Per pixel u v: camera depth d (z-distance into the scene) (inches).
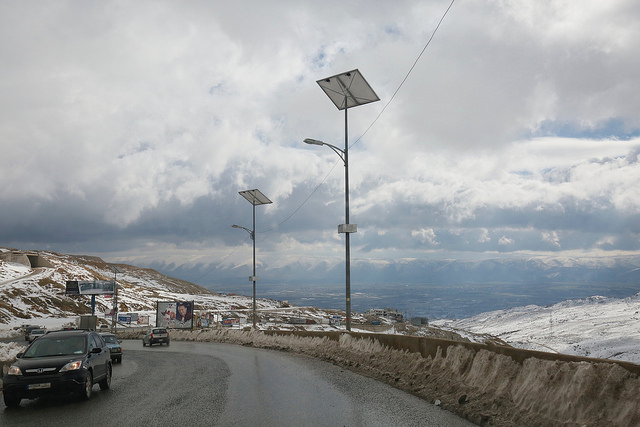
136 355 1102.4
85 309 4591.5
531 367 320.2
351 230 919.7
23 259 6141.7
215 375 634.2
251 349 1245.7
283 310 6584.6
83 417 360.8
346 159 957.2
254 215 1898.4
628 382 250.5
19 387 409.7
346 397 433.7
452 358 438.9
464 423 323.6
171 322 2375.7
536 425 284.8
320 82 1061.8
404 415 350.0
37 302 4328.3
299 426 315.6
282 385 520.4
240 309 6387.8
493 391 345.7
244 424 323.6
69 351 468.1
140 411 378.6
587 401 264.1
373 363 641.0
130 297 5787.4
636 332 6245.1
